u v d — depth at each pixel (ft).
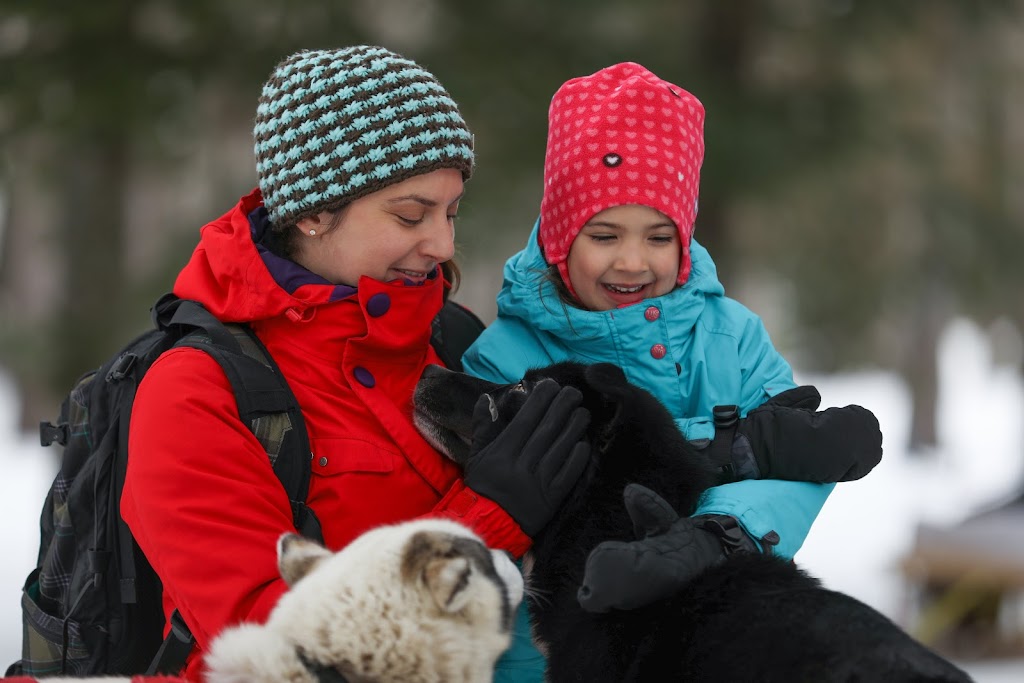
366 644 17.92
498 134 88.43
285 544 18.88
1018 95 179.73
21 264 185.88
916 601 84.84
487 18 92.32
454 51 90.12
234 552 19.30
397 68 21.97
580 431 22.41
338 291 22.04
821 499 23.08
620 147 24.77
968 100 162.40
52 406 116.98
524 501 21.42
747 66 104.06
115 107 85.20
